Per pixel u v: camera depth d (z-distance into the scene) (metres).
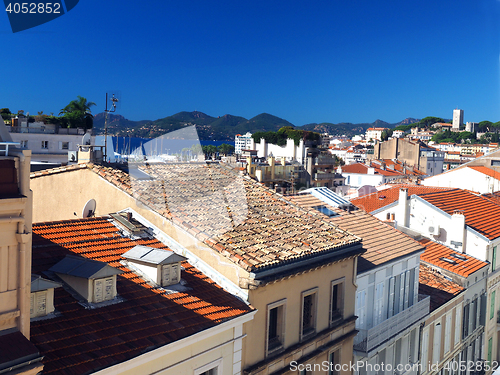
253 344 10.61
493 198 35.19
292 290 11.81
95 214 12.80
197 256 11.26
